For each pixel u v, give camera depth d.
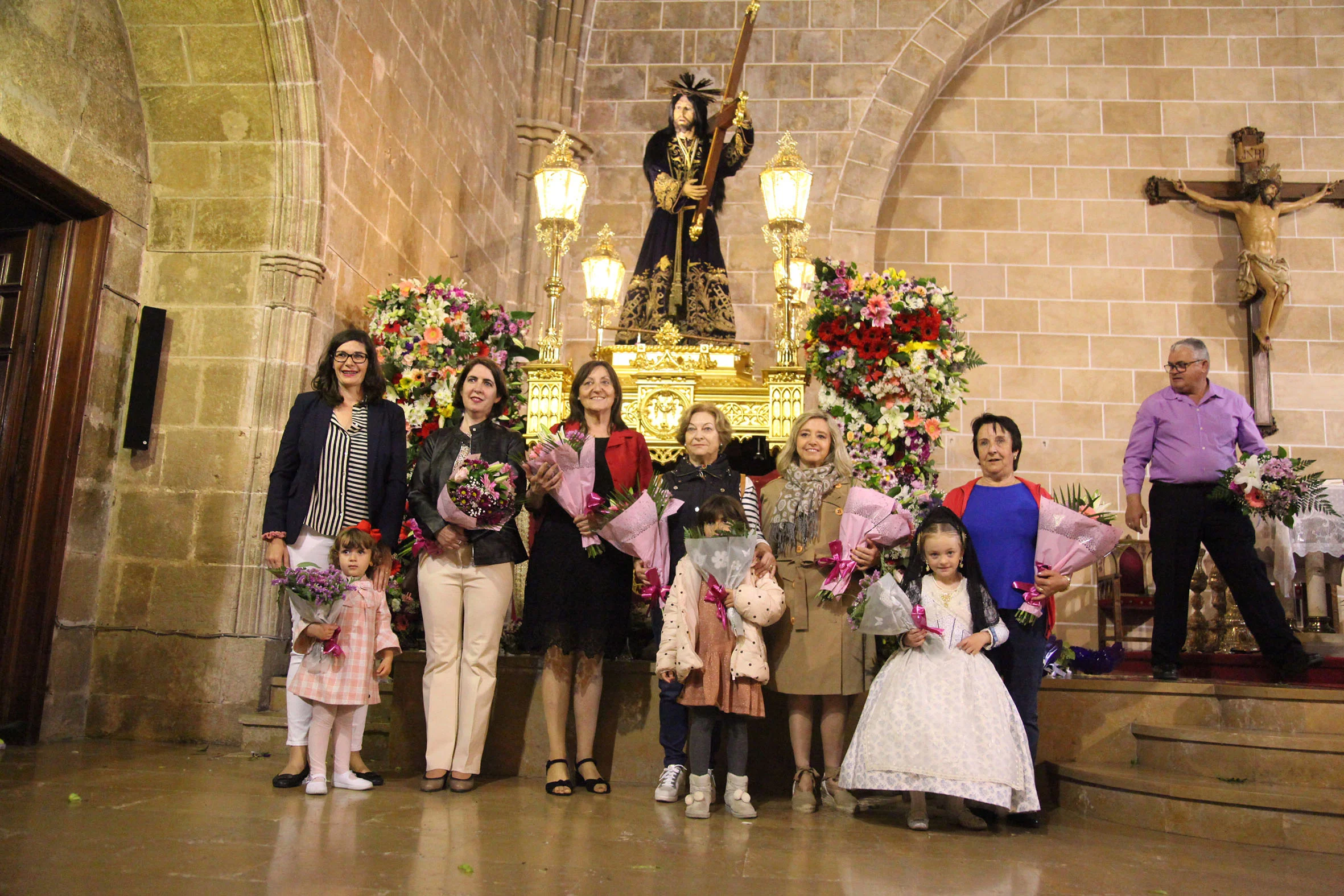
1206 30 10.05
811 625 3.96
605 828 3.35
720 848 3.13
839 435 4.23
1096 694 4.58
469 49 8.40
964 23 9.85
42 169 4.85
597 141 9.93
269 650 5.39
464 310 6.30
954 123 10.10
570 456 3.93
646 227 9.71
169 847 2.76
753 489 4.22
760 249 9.57
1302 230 9.59
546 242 6.36
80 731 5.29
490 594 4.04
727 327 7.46
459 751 3.95
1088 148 9.97
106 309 5.39
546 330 6.24
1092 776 4.12
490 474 3.93
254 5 5.43
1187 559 4.90
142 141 5.68
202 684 5.29
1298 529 6.29
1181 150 9.89
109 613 5.41
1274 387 9.34
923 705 3.60
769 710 4.44
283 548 4.02
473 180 8.52
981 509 4.04
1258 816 3.55
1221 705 4.38
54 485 5.08
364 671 3.87
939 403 5.92
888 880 2.79
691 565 3.88
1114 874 2.98
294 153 5.67
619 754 4.41
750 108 9.83
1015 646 3.93
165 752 4.88
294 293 5.67
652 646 4.77
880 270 9.88
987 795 3.44
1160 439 5.05
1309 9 10.00
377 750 5.05
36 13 4.88
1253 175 9.51
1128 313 9.67
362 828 3.16
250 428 5.51
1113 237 9.80
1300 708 4.19
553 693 4.05
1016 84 10.12
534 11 9.92
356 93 6.26
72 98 5.13
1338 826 3.41
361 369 4.27
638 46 10.05
